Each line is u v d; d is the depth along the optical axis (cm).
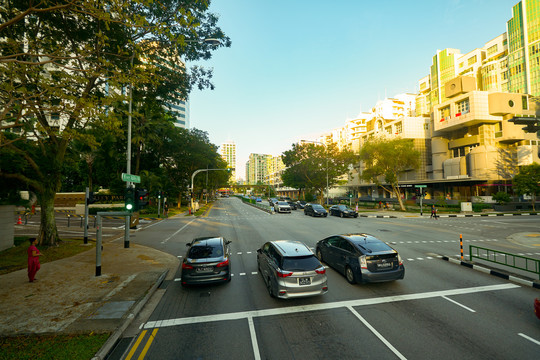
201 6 1380
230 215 3500
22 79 916
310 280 704
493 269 955
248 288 843
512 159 3816
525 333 554
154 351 517
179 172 4750
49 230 1477
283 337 557
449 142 4678
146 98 1678
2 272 1035
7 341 545
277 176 14762
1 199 1455
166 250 1430
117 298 761
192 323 625
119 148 3238
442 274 948
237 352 508
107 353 511
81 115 932
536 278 866
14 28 1153
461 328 580
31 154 1486
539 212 3116
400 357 484
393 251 830
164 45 1448
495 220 2542
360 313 659
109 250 1422
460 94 4369
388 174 3741
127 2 802
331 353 500
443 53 8656
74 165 1833
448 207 3709
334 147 4903
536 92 6219
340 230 1964
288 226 2222
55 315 658
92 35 1298
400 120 5406
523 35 6475
